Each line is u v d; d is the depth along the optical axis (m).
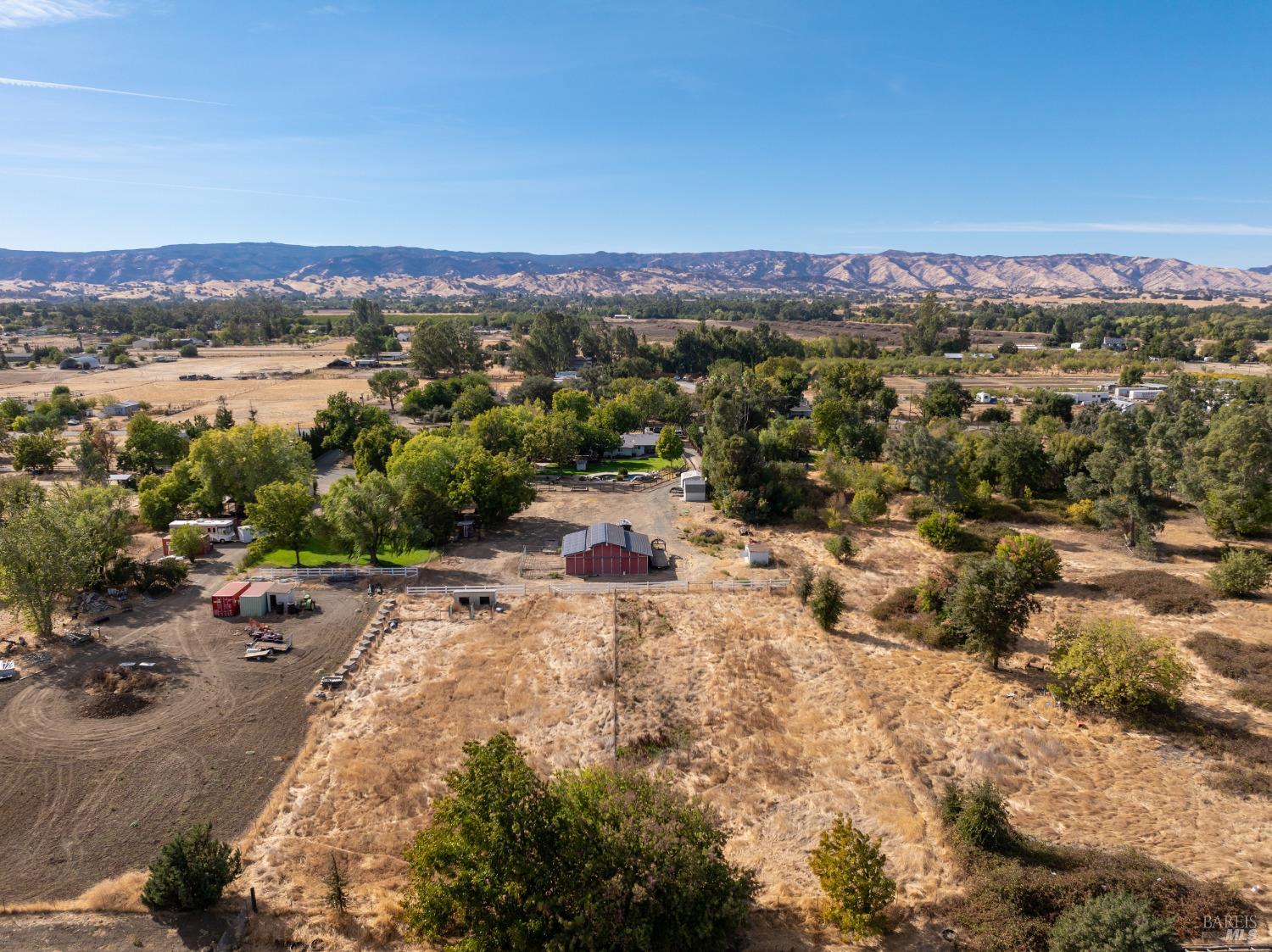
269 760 40.09
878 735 42.66
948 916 29.44
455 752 40.75
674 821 28.12
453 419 133.62
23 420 126.25
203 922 29.62
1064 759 40.34
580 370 185.25
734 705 45.75
